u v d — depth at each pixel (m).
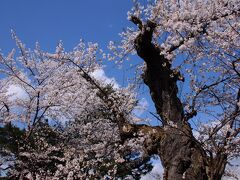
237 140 7.66
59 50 11.74
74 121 14.02
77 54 12.15
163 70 8.52
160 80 8.49
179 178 7.55
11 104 12.50
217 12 7.84
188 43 7.73
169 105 8.25
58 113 13.04
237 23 7.93
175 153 7.77
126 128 8.98
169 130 8.00
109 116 12.74
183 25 7.61
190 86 9.00
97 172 11.75
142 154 10.74
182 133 7.80
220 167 7.41
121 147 10.52
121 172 14.80
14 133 13.99
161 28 8.66
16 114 12.56
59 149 13.17
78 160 12.12
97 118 13.12
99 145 11.65
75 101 12.55
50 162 13.70
